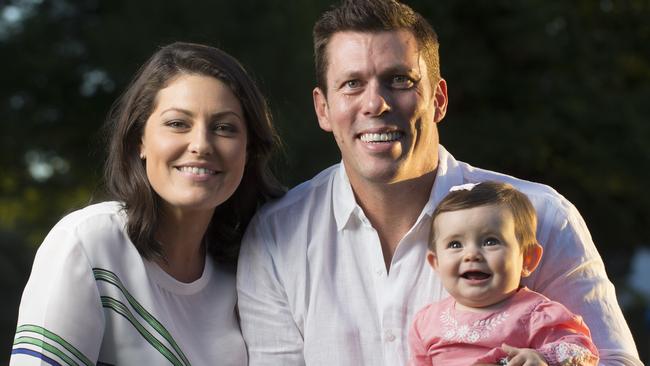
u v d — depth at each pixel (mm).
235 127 3812
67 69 16969
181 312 3873
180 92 3740
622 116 18781
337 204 3969
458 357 3523
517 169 18938
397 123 3738
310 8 15398
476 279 3518
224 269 4148
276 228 4078
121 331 3668
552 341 3402
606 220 19203
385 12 3748
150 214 3770
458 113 18453
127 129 3836
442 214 3615
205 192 3742
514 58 18547
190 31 15008
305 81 14938
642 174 18750
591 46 19562
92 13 17656
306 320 3936
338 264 3945
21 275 12352
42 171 18781
